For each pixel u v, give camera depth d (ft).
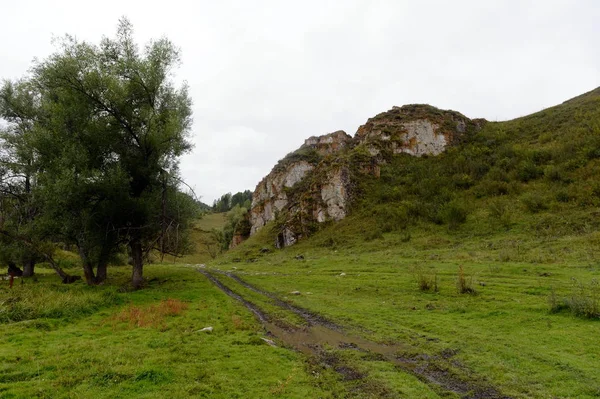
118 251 107.76
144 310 60.49
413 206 161.48
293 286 90.33
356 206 189.78
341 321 53.88
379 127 239.30
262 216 299.58
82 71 89.45
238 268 148.66
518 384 30.01
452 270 84.17
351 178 200.64
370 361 37.14
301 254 157.99
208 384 30.09
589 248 83.10
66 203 81.92
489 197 152.15
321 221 191.42
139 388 28.94
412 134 224.53
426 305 59.47
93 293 71.46
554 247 89.86
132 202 90.02
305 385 30.81
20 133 110.63
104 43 93.50
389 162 215.10
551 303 49.90
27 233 88.63
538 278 67.82
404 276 85.30
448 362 36.09
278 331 50.44
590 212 108.37
